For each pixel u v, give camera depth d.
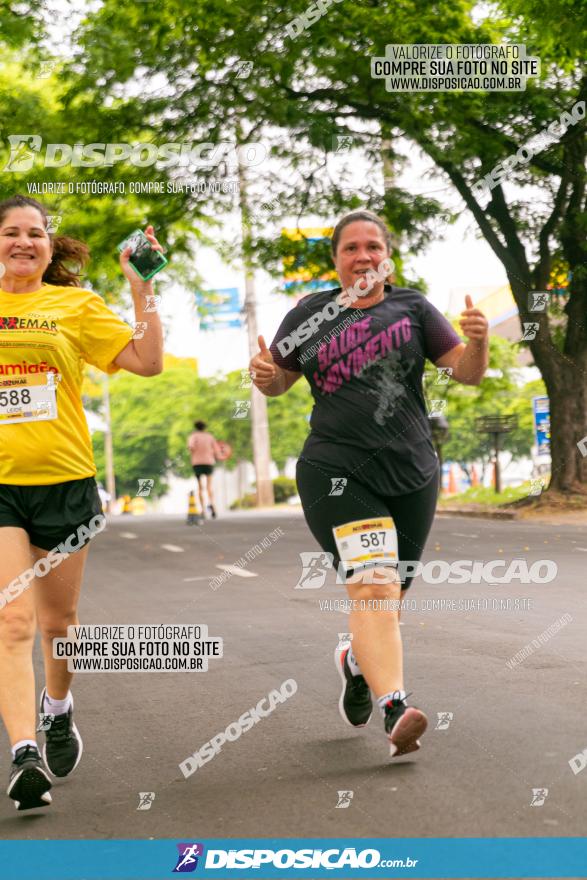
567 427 20.84
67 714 4.60
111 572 12.47
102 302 4.49
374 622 4.44
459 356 4.64
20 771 3.92
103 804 4.18
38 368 4.33
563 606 8.48
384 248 4.71
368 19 18.34
